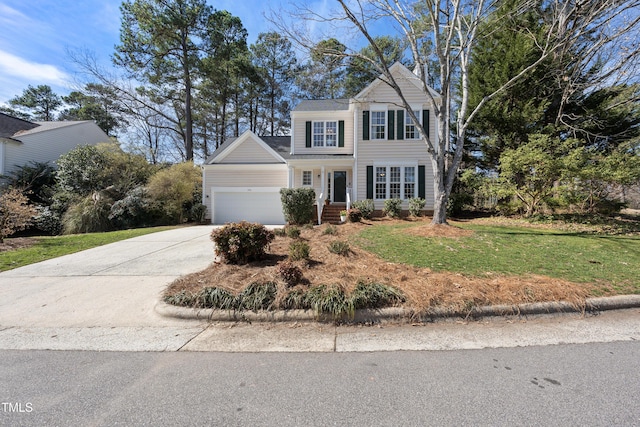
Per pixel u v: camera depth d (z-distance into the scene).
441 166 8.66
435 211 8.75
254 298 4.01
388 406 2.15
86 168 16.44
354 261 5.70
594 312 3.89
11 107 36.81
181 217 16.22
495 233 8.06
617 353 2.92
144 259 7.03
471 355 2.91
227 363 2.81
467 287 4.26
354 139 15.16
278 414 2.08
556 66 10.40
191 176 17.00
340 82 21.94
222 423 2.00
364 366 2.73
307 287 4.28
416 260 5.68
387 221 12.82
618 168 10.32
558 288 4.19
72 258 7.27
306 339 3.34
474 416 2.03
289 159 15.28
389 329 3.58
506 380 2.47
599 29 8.24
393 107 14.97
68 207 15.48
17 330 3.63
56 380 2.54
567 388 2.34
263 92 27.03
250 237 5.60
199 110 26.08
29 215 10.18
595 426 1.93
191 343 3.26
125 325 3.77
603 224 10.45
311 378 2.53
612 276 4.77
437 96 14.67
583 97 13.31
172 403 2.21
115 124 28.36
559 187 11.27
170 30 20.20
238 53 23.03
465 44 8.99
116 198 16.44
